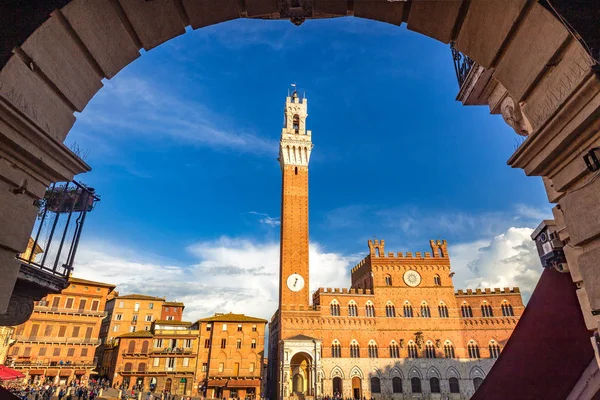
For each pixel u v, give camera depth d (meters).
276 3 7.20
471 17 6.69
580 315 9.30
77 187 8.87
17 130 5.22
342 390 72.62
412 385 74.19
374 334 77.75
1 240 5.22
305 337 72.50
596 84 4.64
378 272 83.44
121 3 6.26
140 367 74.88
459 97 11.14
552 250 8.28
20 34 5.36
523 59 6.22
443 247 87.00
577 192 5.35
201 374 76.81
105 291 75.62
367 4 7.21
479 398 12.13
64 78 6.07
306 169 92.88
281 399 67.62
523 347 10.88
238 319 81.12
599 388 8.66
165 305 107.31
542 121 5.93
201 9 7.02
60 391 46.69
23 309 7.89
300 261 82.50
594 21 5.32
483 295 81.25
